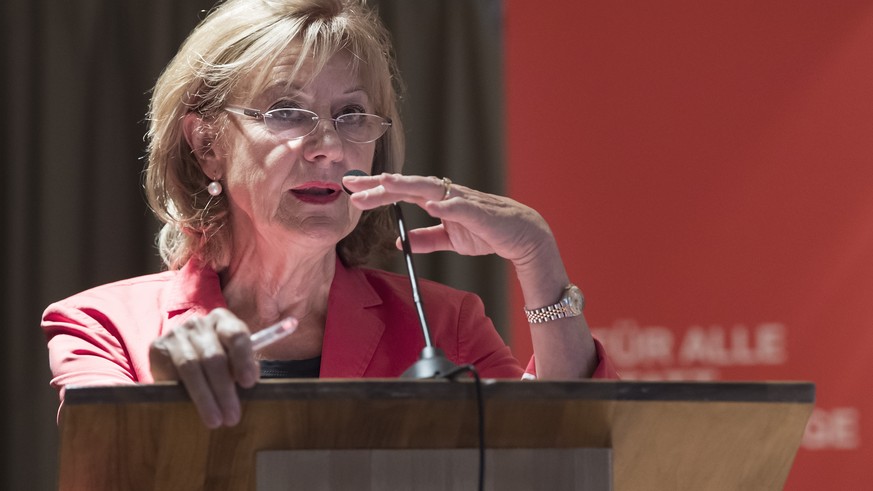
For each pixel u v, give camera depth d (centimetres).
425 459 263
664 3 734
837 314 712
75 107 903
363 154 404
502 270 929
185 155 429
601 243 732
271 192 393
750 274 721
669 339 724
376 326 412
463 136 933
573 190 736
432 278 927
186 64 423
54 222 892
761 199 721
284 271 408
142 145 903
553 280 365
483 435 249
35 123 901
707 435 276
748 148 724
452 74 932
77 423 244
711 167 726
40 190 894
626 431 269
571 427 264
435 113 933
